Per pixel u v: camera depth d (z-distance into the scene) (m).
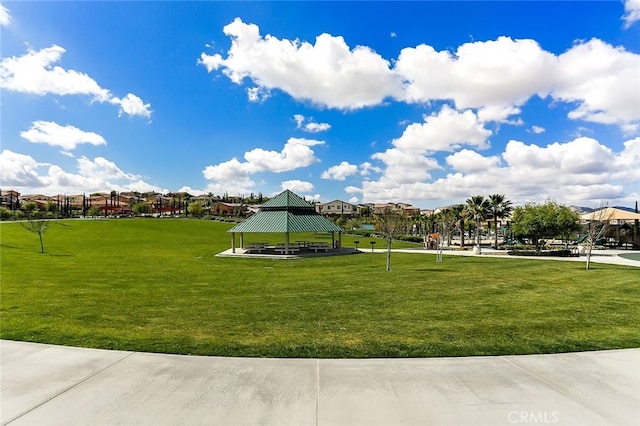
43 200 142.88
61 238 49.34
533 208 36.66
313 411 4.00
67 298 11.62
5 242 40.97
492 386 4.61
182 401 4.23
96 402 4.21
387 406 4.11
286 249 31.95
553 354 5.84
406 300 11.34
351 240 57.72
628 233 40.56
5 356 5.74
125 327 7.82
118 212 120.50
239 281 16.34
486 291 13.08
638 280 15.70
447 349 6.18
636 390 4.50
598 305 10.34
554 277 17.02
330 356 5.84
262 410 4.02
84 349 6.10
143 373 5.05
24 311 9.49
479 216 48.53
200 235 62.84
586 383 4.70
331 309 9.93
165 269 21.28
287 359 5.60
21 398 4.33
